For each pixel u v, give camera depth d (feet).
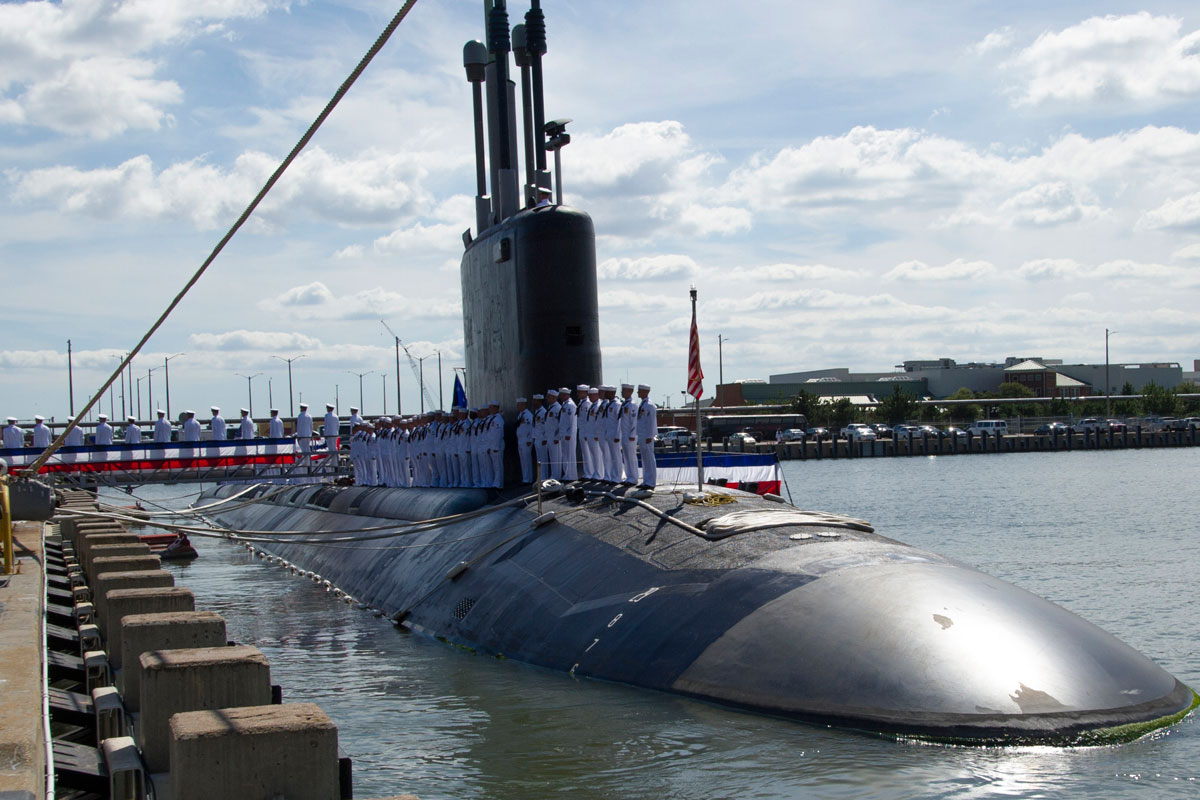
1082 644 31.30
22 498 47.11
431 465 78.28
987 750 27.89
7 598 35.12
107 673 32.48
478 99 63.62
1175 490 171.22
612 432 54.39
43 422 116.78
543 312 57.52
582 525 47.83
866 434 332.60
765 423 358.84
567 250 57.11
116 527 68.39
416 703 38.22
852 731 29.63
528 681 39.19
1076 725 28.40
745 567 37.52
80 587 50.16
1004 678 29.50
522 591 45.91
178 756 17.47
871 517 134.72
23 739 17.88
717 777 28.12
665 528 43.62
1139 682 30.63
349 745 34.14
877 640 31.37
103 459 91.61
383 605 59.57
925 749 28.25
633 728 32.19
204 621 27.86
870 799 26.02
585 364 57.98
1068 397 506.07
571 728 33.12
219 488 156.66
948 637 30.81
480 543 54.08
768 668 32.60
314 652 49.29
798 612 33.81
